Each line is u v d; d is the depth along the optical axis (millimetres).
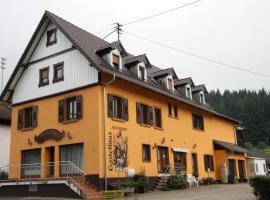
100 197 21266
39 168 26328
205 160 36531
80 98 25016
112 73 24250
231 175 37250
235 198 19406
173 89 34750
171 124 31828
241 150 41156
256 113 105500
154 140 29047
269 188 15586
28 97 28469
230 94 145625
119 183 23266
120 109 26234
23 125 28234
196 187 30469
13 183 24438
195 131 35688
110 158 24094
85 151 24031
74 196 21531
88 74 25062
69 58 26422
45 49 28109
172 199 20266
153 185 27719
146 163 27484
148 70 36750
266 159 55250
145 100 28922
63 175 24984
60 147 25672
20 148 27953
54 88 26844
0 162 34750
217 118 41438
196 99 39750
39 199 21719
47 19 27719
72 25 29906
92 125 24078
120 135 25391
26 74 29062
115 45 27359
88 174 23547
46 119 26812
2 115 35781
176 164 31344
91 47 27766
